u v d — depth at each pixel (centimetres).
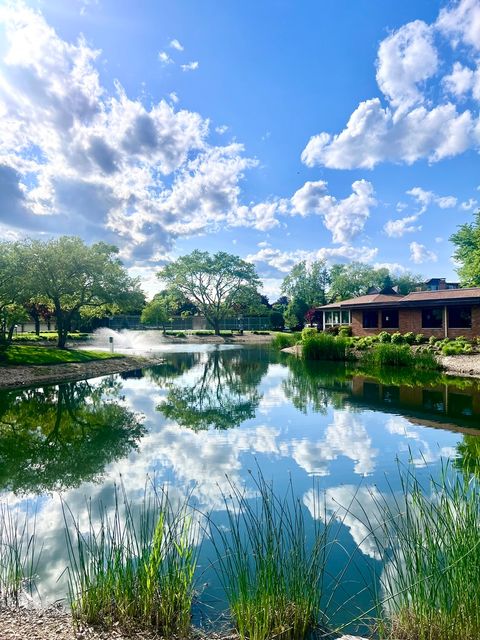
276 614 290
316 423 900
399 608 294
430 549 301
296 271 6353
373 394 1235
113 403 1180
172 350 3128
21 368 1670
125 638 280
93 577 328
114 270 2386
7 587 345
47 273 2164
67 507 502
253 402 1162
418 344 2434
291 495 518
